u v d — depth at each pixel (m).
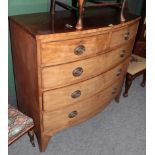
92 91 1.70
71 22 1.42
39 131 1.62
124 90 2.61
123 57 1.88
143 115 2.23
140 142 1.91
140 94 2.59
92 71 1.56
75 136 1.90
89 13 1.71
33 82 1.41
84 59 1.43
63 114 1.61
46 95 1.41
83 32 1.29
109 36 1.51
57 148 1.77
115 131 2.00
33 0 1.62
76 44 1.31
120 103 2.39
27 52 1.35
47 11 1.73
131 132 2.01
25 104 1.74
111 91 2.01
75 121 1.76
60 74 1.37
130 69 2.33
